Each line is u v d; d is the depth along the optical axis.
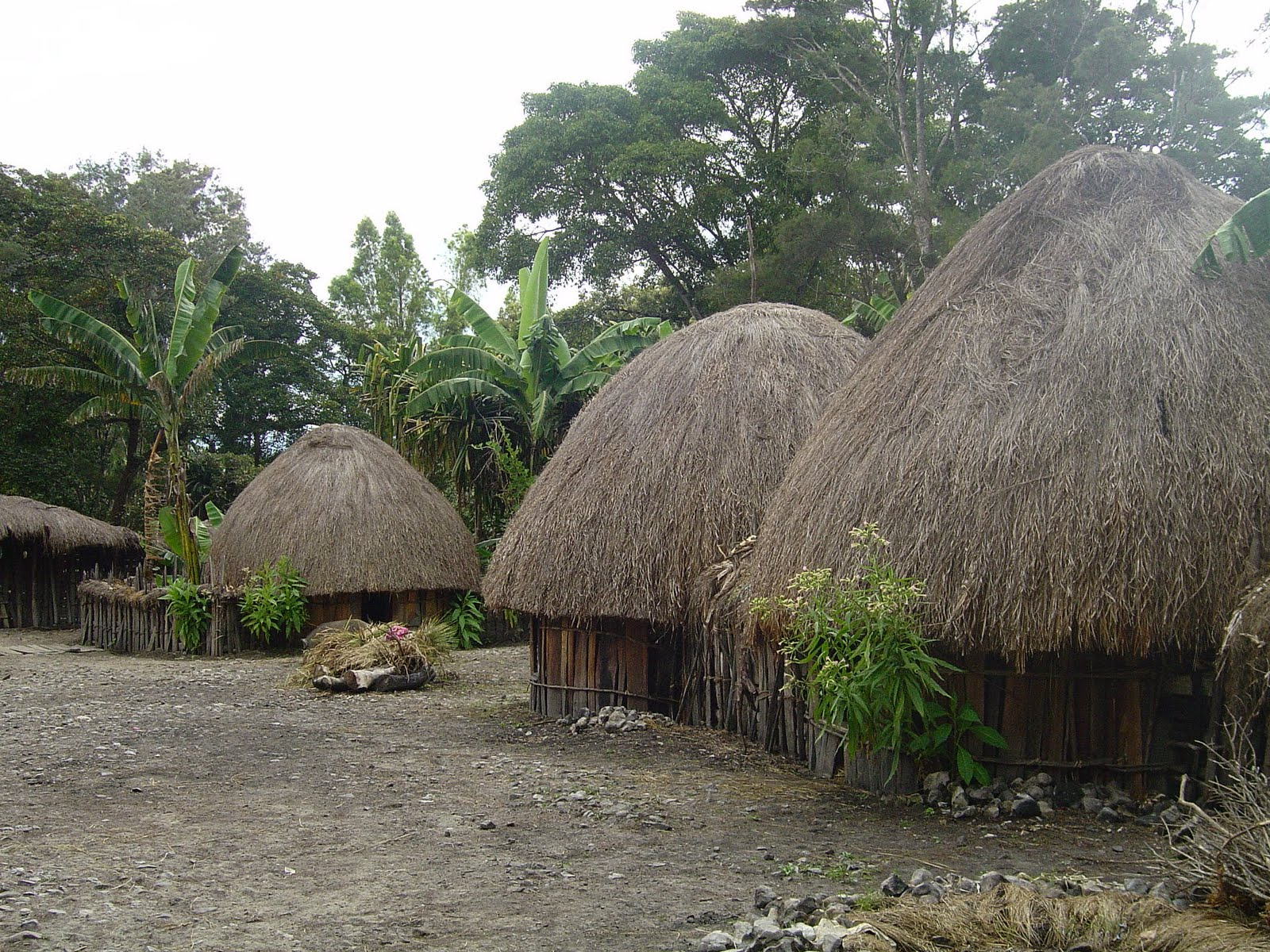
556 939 4.25
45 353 26.88
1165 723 6.35
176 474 18.25
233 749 8.49
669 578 8.97
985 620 6.10
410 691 12.18
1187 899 4.40
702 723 9.13
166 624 17.08
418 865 5.32
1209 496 5.86
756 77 31.50
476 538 21.20
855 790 6.95
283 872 5.18
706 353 10.10
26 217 28.84
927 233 22.42
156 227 37.31
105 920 4.43
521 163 29.17
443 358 19.58
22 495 28.45
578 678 9.95
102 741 8.80
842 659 6.48
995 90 25.48
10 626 23.36
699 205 28.48
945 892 4.62
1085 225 7.32
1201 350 6.34
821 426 7.97
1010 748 6.54
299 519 16.52
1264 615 5.40
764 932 4.09
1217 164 22.00
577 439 10.43
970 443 6.57
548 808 6.53
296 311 35.34
